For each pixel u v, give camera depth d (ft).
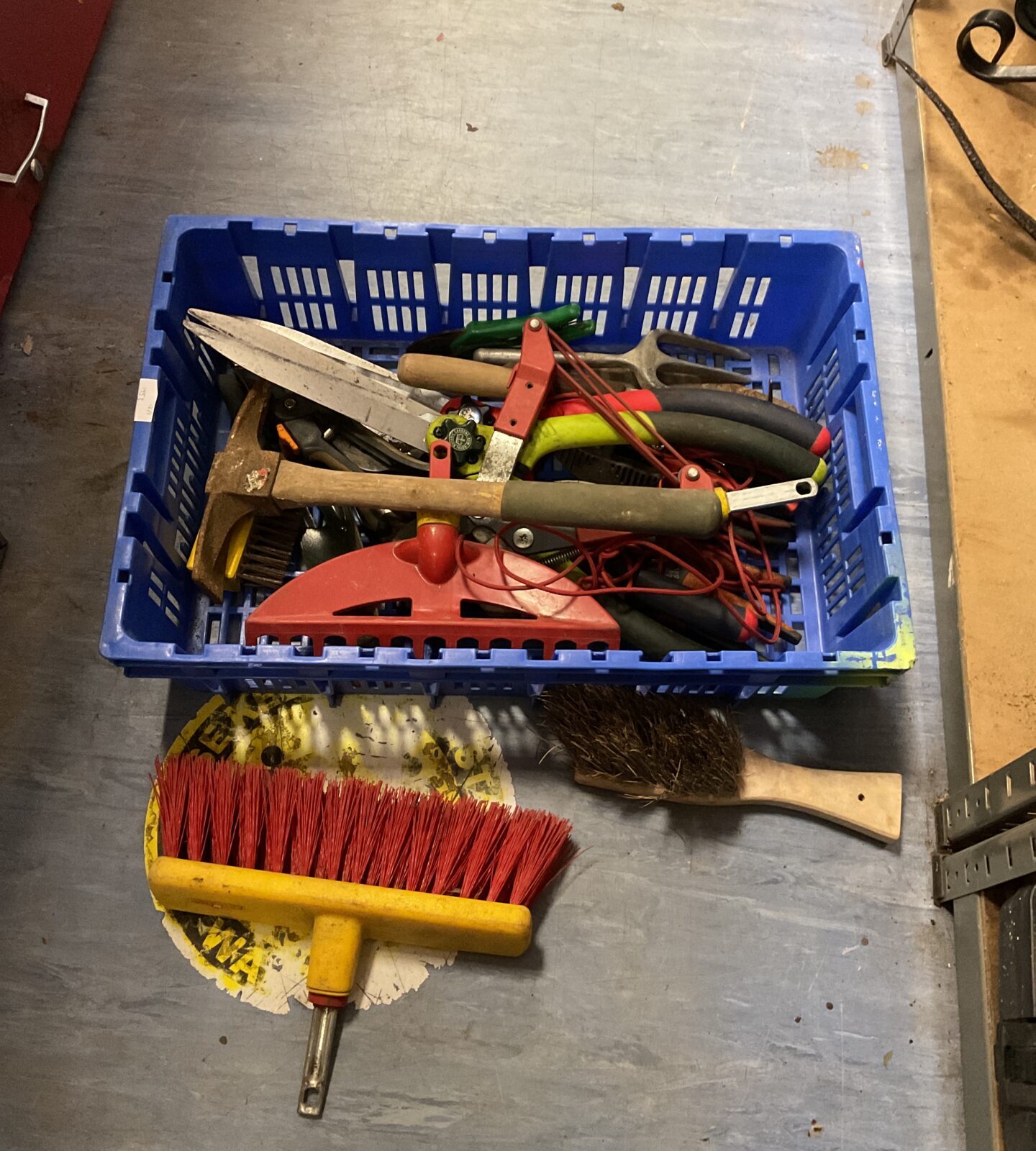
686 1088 3.32
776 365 4.23
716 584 3.34
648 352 3.73
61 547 3.92
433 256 3.79
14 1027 3.29
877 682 3.23
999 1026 3.11
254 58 4.79
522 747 3.65
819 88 4.89
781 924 3.51
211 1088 3.26
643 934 3.47
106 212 4.48
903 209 4.66
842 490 3.69
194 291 3.79
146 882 3.47
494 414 3.68
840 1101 3.33
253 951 3.39
